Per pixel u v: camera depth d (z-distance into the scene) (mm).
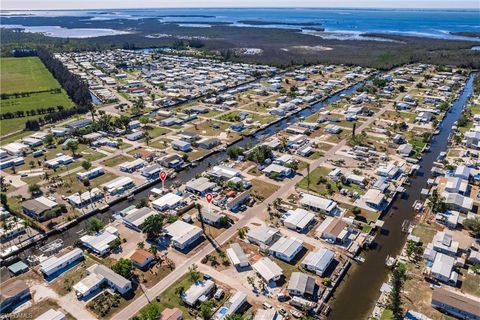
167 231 128875
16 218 138625
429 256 115688
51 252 123688
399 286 96625
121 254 122062
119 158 192875
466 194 151500
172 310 96938
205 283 107250
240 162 185000
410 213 143625
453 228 130750
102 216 146625
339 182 162000
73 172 177750
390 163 179500
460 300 97438
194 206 149000
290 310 99750
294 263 116875
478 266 110250
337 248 123375
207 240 127938
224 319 93312
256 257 119438
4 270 118625
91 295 105188
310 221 134750
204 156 195625
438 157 186375
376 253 122688
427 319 94625
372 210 143625
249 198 151875
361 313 100312
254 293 105250
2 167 181750
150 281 109875
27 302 103125
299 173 173000
